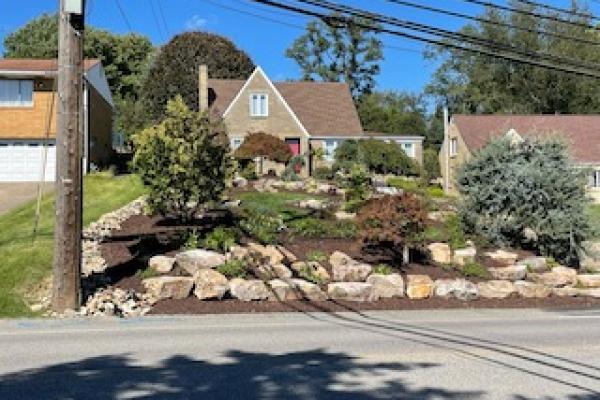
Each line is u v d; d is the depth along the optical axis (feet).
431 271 55.67
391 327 39.27
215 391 23.56
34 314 42.22
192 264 49.67
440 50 224.53
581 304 52.54
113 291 46.03
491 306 50.55
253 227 60.49
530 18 199.41
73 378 25.39
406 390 24.02
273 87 147.64
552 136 67.72
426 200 77.05
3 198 90.94
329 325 39.73
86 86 116.47
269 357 29.55
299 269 52.29
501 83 217.15
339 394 23.34
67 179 42.70
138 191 83.92
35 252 52.60
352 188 83.35
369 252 58.13
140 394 23.11
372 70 235.40
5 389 23.75
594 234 64.39
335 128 152.76
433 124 217.77
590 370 27.71
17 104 114.11
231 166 60.59
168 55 204.33
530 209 64.34
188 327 38.27
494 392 23.98
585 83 202.08
